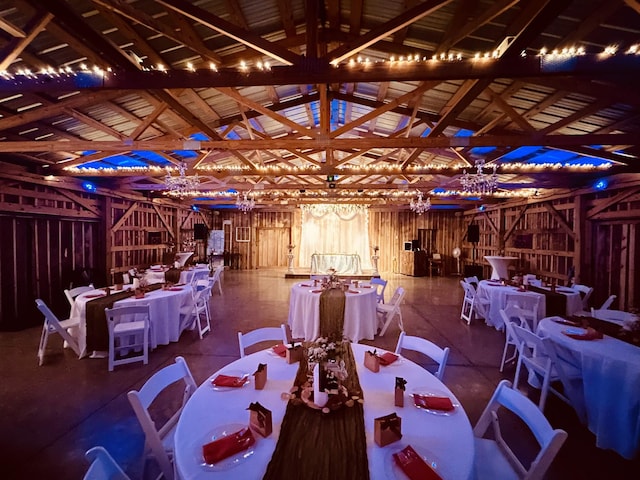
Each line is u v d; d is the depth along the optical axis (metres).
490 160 6.15
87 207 6.75
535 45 3.11
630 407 2.29
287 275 11.02
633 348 2.61
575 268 6.61
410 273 12.13
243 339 2.50
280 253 13.64
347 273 11.30
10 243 5.33
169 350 4.35
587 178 6.10
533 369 3.05
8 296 5.29
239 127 6.36
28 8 2.48
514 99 4.20
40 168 5.42
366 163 10.20
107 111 4.29
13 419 2.72
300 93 5.66
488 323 5.66
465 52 3.61
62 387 3.29
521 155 6.11
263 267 13.55
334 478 1.17
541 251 7.98
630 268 5.60
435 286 9.79
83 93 3.73
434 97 4.89
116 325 4.00
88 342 4.01
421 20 3.34
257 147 4.26
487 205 10.52
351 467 1.22
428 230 13.09
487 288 5.76
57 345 4.50
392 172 5.68
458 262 12.94
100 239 7.21
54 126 4.37
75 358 4.04
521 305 4.88
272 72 2.58
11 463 2.21
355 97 5.68
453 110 3.56
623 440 2.32
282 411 1.63
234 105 5.33
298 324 5.04
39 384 3.35
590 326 3.17
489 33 3.24
